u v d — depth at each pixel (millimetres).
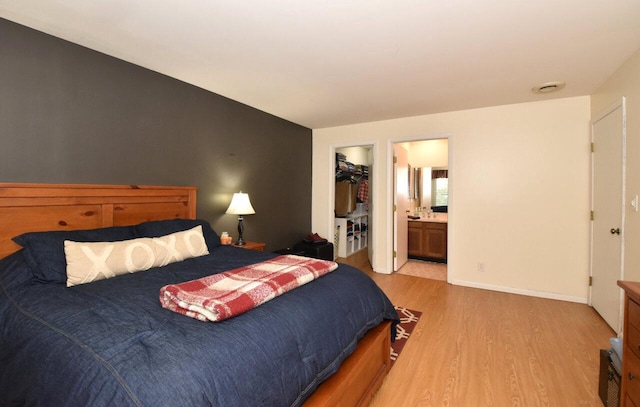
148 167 2617
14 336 1192
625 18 1770
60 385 929
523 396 1711
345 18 1805
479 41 2061
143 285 1599
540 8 1687
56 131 2072
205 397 851
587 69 2492
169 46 2186
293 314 1312
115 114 2387
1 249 1803
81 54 2186
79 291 1498
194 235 2381
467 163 3674
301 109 3734
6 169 1869
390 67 2494
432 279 4012
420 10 1718
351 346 1515
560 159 3223
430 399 1697
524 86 2887
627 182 2299
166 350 958
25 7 1720
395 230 4379
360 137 4473
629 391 1290
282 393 1062
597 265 2902
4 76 1855
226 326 1123
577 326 2586
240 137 3521
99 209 2270
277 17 1801
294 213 4504
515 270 3453
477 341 2332
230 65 2496
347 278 1862
